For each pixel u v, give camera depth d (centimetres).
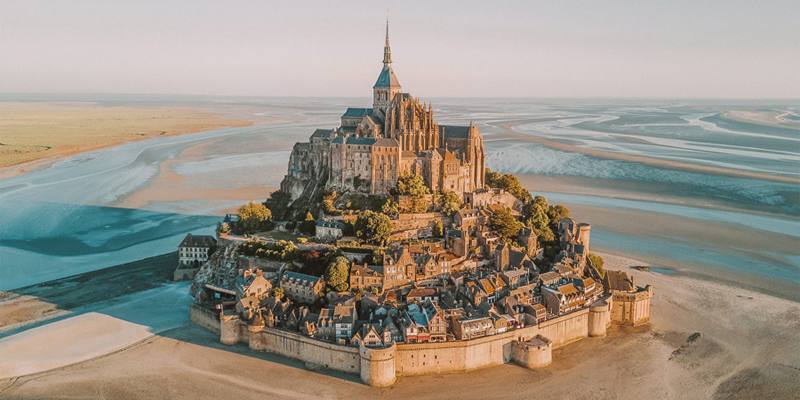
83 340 18738
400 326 17512
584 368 17588
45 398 15488
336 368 17200
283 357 18000
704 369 17550
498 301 19100
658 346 19025
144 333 19375
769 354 18450
